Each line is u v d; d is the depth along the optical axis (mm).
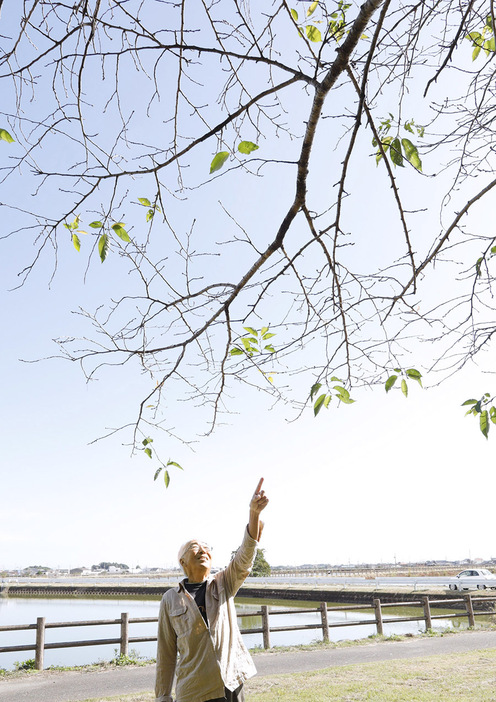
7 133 2172
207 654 3400
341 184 2365
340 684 7867
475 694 6969
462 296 2902
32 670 9430
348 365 2861
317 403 2609
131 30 2154
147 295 2715
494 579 29984
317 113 2168
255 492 3604
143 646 17859
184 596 3568
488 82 2760
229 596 3641
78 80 2188
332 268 2627
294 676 8547
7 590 69062
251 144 2229
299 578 43156
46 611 34312
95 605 41094
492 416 2801
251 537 3584
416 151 2176
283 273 2713
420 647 11211
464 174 2895
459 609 23797
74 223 2469
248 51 2383
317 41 2373
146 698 7426
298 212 2488
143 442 3012
